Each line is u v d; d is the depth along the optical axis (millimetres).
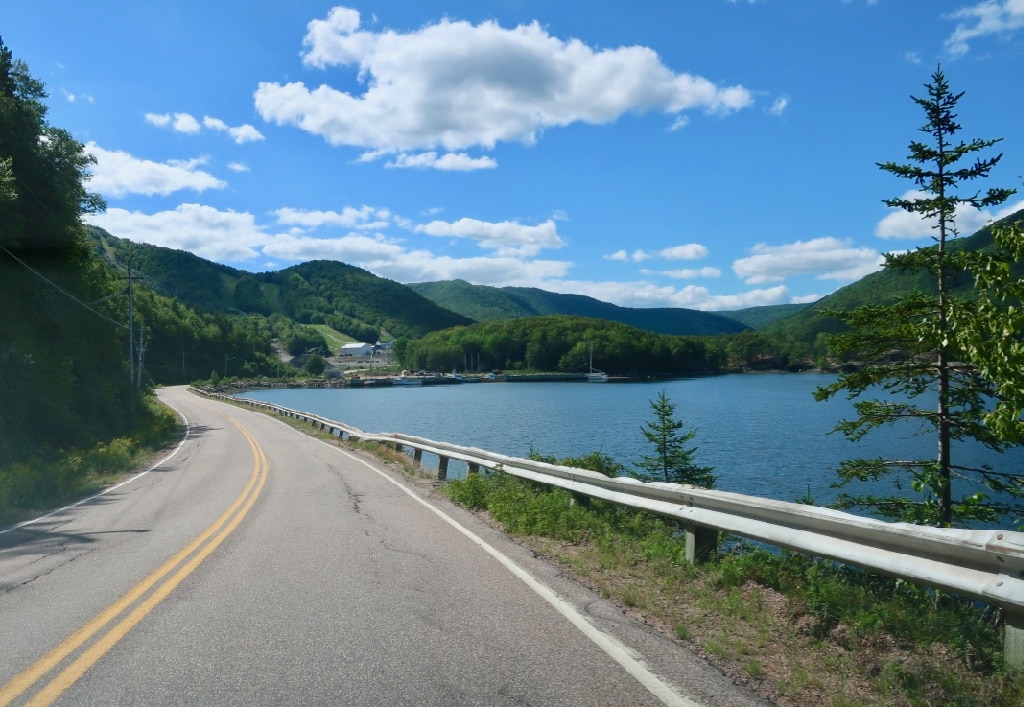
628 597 5902
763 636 4844
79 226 38281
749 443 34719
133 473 19734
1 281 28859
